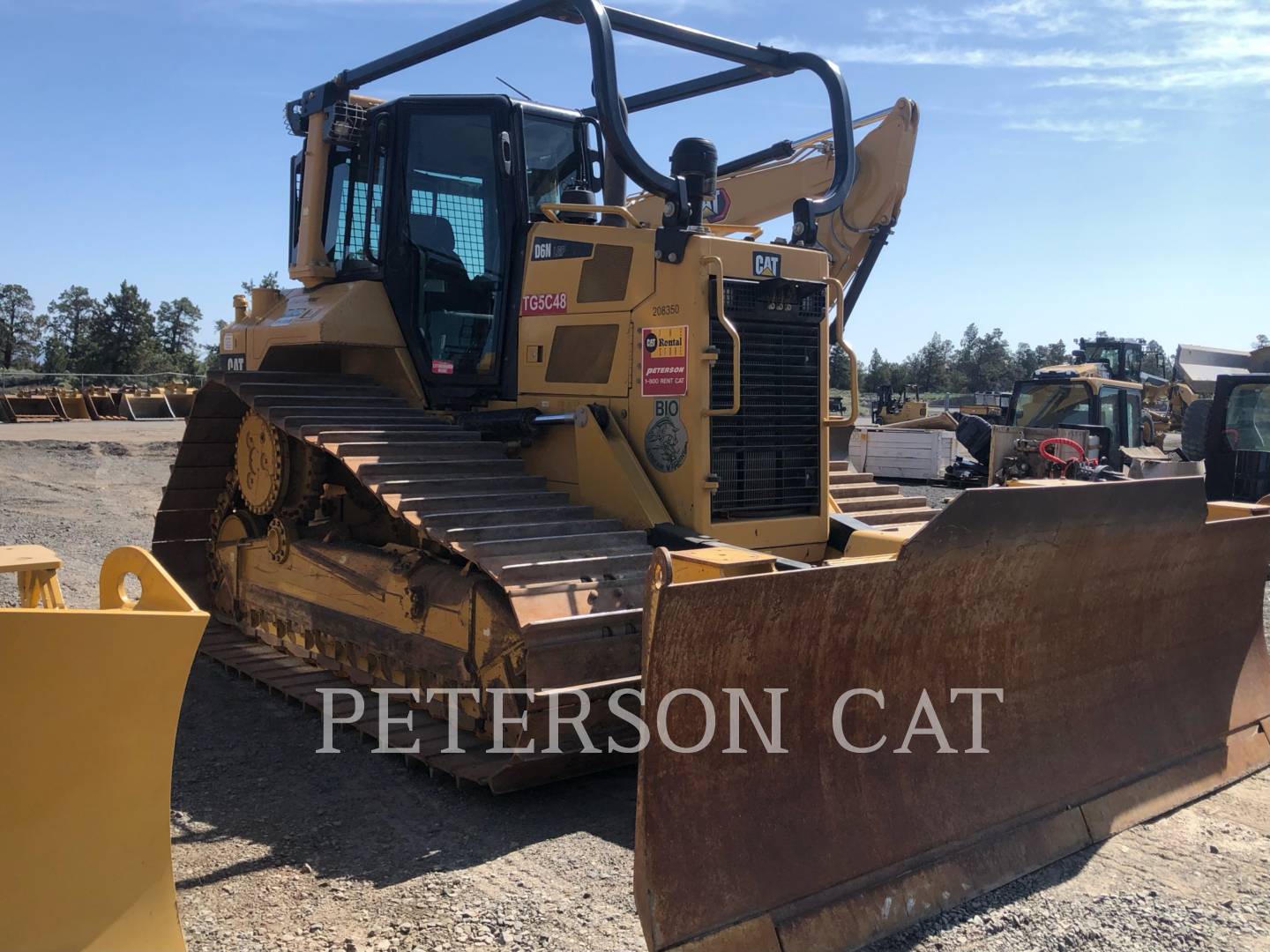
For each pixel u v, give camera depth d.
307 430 5.06
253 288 6.97
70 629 2.57
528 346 5.46
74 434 21.05
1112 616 4.33
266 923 3.28
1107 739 4.23
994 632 3.88
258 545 6.69
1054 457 14.65
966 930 3.26
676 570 3.51
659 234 4.86
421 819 4.17
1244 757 4.71
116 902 2.70
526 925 3.27
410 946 3.14
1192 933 3.27
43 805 2.59
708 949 2.90
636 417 5.02
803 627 3.26
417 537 5.59
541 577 4.21
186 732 5.25
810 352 5.32
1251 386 10.78
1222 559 4.78
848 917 3.17
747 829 3.11
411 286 5.84
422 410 5.85
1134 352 23.72
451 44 5.35
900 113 7.16
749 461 5.03
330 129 6.14
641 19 5.34
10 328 83.81
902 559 3.41
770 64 6.09
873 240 7.42
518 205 5.54
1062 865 3.74
